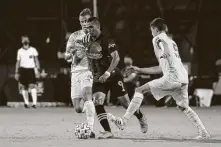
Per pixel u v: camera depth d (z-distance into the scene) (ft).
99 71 86.48
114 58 84.74
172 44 84.99
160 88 84.64
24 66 174.60
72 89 88.33
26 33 200.23
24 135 93.97
